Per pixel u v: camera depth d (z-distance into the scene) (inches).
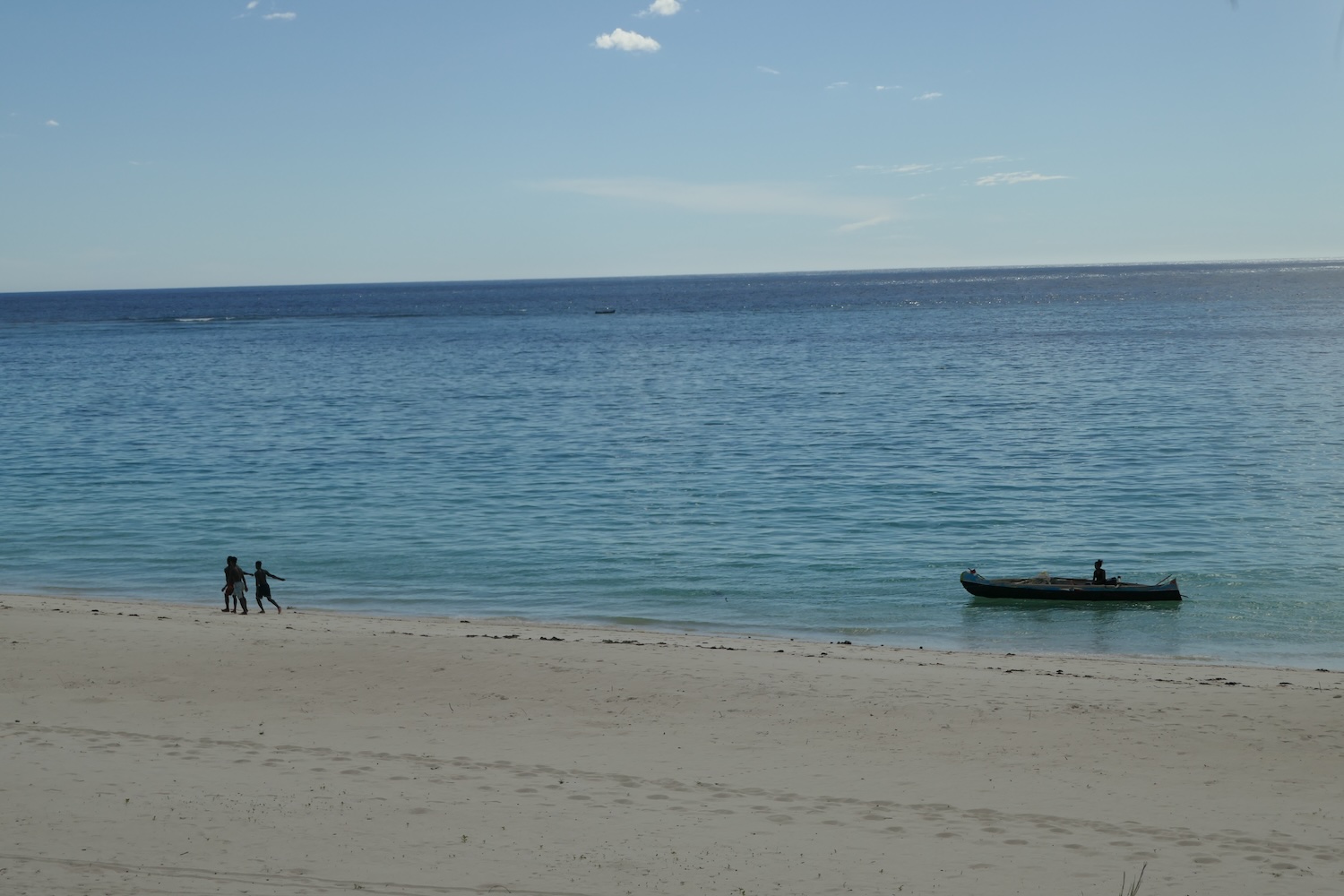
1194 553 1472.7
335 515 1792.6
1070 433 2536.9
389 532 1663.4
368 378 4207.7
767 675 868.6
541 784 624.1
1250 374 3599.9
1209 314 7140.8
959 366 4217.5
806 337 6151.6
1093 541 1552.7
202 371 4564.5
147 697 795.4
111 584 1381.6
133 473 2214.6
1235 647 1075.3
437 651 927.0
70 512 1831.9
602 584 1358.3
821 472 2137.1
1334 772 658.8
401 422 2952.8
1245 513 1697.8
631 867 508.4
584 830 554.9
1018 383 3580.2
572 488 2009.1
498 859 514.6
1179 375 3634.4
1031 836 554.6
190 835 534.9
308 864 503.5
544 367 4594.0
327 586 1359.5
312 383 4013.3
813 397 3376.0
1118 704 794.8
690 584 1353.3
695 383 3855.8
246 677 846.5
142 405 3380.9
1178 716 768.3
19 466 2306.8
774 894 482.0
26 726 716.7
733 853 527.5
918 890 488.7
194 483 2102.6
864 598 1288.1
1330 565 1390.3
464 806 585.3
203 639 964.0
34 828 537.3
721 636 1095.6
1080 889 490.9
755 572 1412.4
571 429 2787.9
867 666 916.6
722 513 1782.7
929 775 650.8
